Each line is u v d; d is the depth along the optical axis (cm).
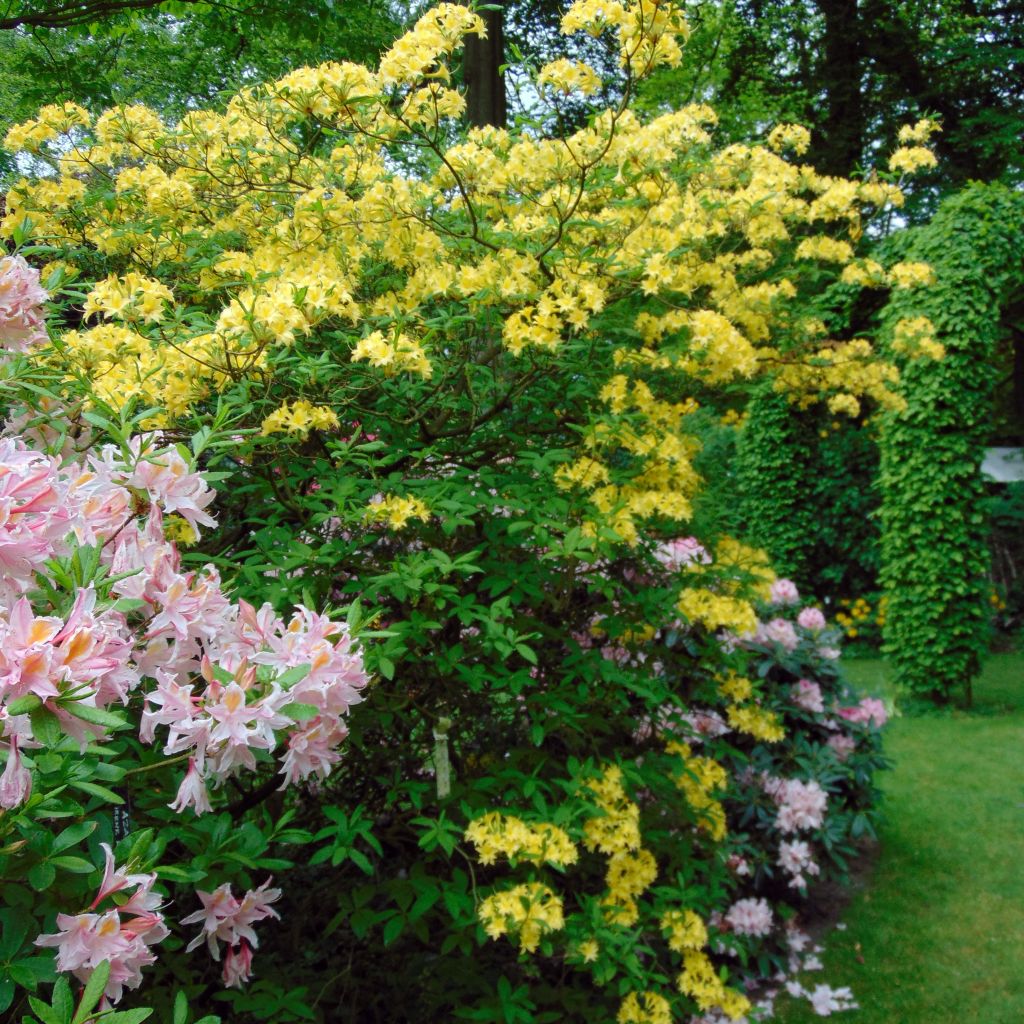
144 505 122
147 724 106
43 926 109
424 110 204
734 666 291
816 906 371
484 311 217
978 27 1240
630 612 250
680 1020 260
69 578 94
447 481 211
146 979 166
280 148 242
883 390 344
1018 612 905
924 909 366
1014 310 1205
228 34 504
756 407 855
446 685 231
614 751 254
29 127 252
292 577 190
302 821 221
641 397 249
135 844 102
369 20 477
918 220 1222
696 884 276
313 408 185
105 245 243
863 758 395
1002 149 1162
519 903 183
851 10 1155
